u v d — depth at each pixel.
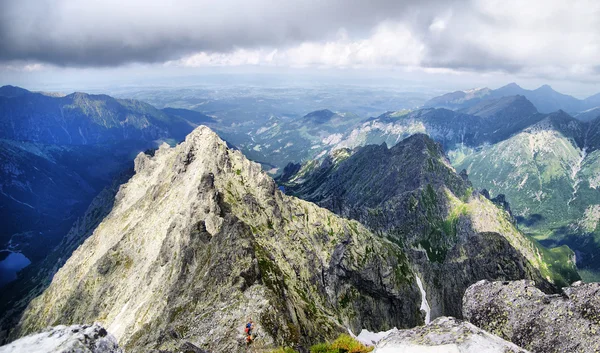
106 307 135.62
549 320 27.61
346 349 34.34
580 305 27.11
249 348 50.09
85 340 21.09
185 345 41.56
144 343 74.44
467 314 31.73
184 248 115.75
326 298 130.75
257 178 177.75
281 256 127.12
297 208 186.00
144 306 107.88
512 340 28.22
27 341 20.58
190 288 88.94
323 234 177.50
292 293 87.81
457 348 22.95
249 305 59.94
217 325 56.97
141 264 145.25
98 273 149.88
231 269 77.50
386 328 166.75
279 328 54.84
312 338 61.09
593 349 24.64
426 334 25.02
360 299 169.38
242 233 93.50
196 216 125.44
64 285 184.62
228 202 141.62
